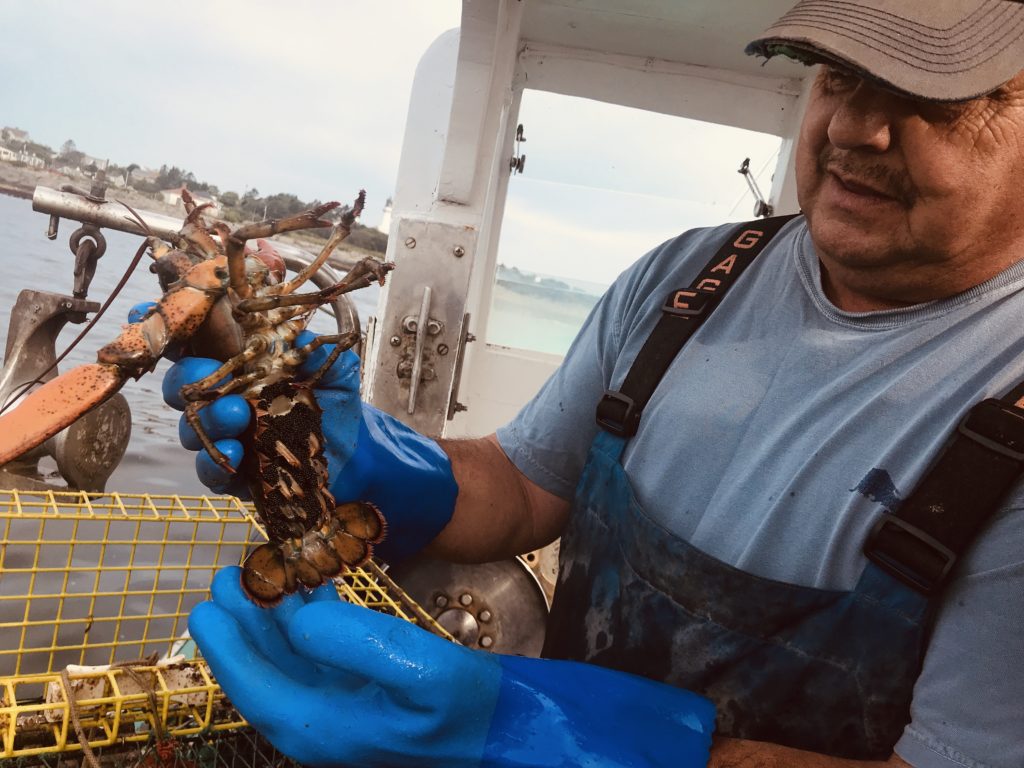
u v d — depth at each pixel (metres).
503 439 1.55
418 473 1.34
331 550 1.25
